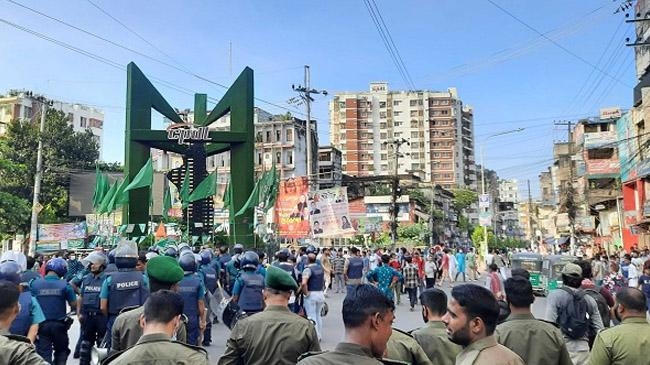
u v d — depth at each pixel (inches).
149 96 1092.5
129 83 1080.2
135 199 1034.1
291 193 1134.4
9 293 154.9
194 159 1144.8
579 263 272.7
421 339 168.2
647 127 1279.5
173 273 212.1
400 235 2418.8
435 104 4798.2
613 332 165.9
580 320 208.2
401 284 770.2
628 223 1422.2
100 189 1054.4
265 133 2910.9
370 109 4773.6
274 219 1151.6
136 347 136.1
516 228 4852.4
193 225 1115.3
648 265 491.2
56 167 1768.0
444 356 163.2
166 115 1130.0
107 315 278.1
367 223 2300.7
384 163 4722.0
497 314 118.7
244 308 342.3
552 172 3521.2
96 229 1358.3
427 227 2471.7
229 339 180.4
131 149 1062.4
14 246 1480.1
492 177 5447.8
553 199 3435.0
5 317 154.1
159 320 139.9
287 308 187.5
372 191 2957.7
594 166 1911.9
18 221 1444.4
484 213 1428.4
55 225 1396.4
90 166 1964.8
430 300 172.6
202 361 138.0
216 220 2098.9
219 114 1160.2
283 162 2869.1
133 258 285.0
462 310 118.3
